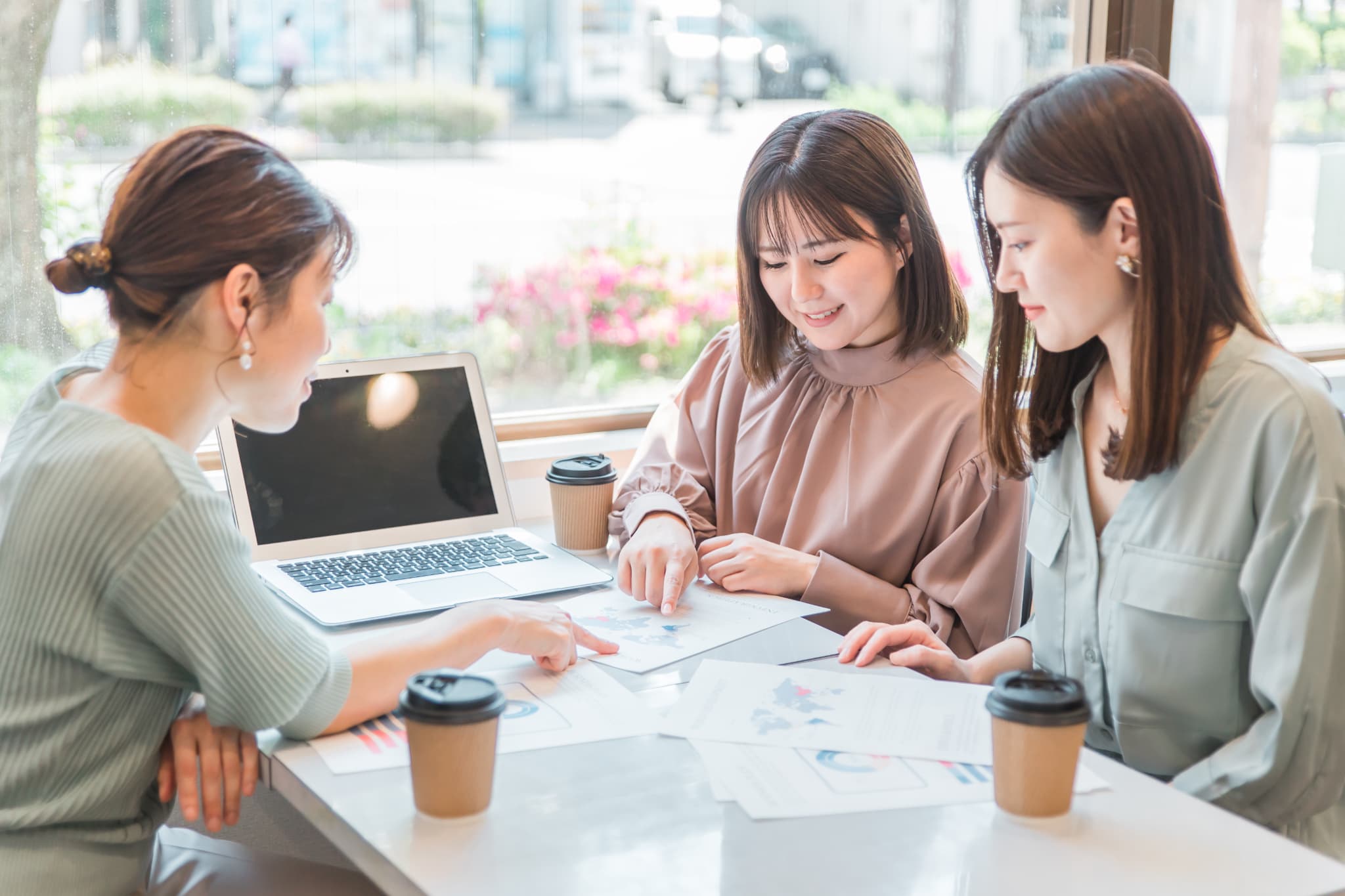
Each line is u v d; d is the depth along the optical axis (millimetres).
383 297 1890
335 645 1294
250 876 1201
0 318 1689
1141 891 817
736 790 949
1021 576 1521
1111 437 1180
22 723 1018
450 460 1707
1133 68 1122
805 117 1555
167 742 1092
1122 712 1197
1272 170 2570
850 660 1243
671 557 1449
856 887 818
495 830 893
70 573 986
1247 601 1094
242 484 1572
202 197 1024
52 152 1684
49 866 1027
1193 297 1104
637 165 2021
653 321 2094
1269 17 2475
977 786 962
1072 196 1101
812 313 1536
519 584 1475
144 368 1050
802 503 1607
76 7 1664
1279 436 1075
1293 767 1066
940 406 1554
